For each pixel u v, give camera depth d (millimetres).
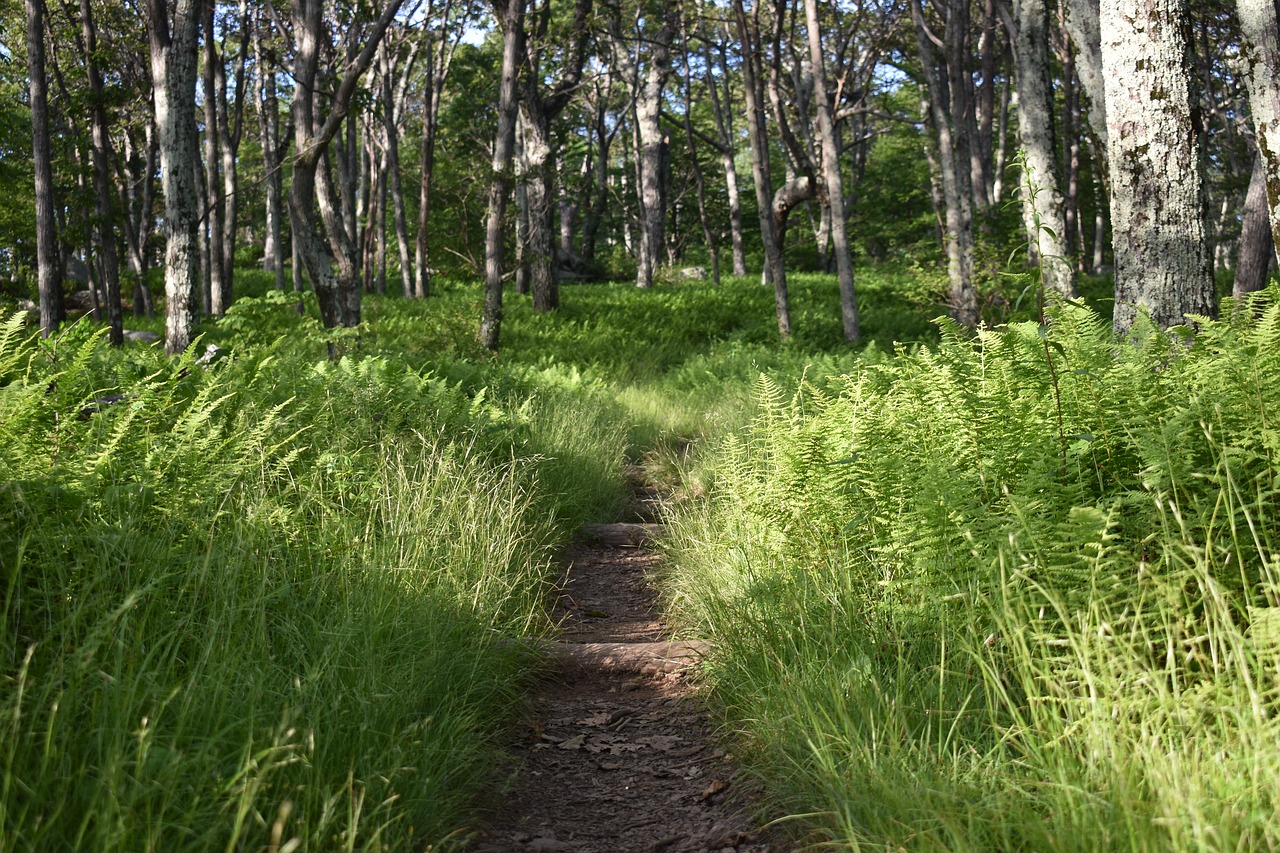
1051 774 2547
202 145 30453
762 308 24344
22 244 26359
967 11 20188
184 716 2541
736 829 3100
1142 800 2387
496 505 5777
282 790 2594
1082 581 3180
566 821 3301
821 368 10195
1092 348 4066
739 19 19250
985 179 25531
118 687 2527
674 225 49500
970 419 4145
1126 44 5965
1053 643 2949
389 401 7387
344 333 11430
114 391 5707
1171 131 5879
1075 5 8914
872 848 2562
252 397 6105
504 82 15938
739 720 3697
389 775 2832
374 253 33688
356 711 3082
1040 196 13547
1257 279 10164
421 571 4426
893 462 4230
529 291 27906
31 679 2621
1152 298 5957
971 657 3223
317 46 13539
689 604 5148
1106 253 34156
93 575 3176
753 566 4777
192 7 12344
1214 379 3684
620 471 9422
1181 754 2461
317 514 4734
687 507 7547
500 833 3170
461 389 10508
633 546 7332
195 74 12477
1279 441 3186
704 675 4254
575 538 7383
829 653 3590
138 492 3783
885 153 47000
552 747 3912
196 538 3738
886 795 2639
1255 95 6238
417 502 5109
